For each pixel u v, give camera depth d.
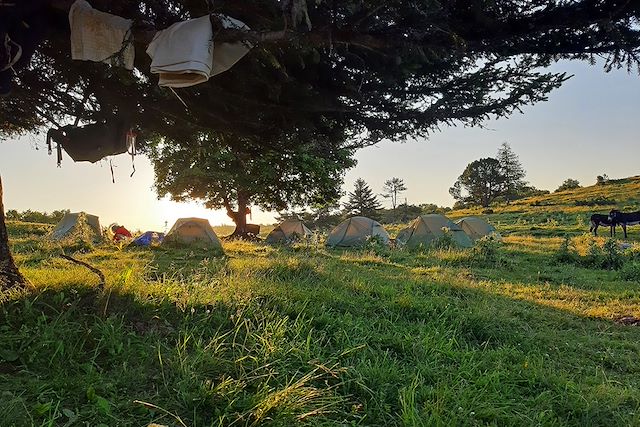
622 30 3.42
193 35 3.21
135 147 5.74
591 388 3.95
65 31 3.89
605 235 24.06
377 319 5.38
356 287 6.93
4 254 4.82
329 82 5.04
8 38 3.44
